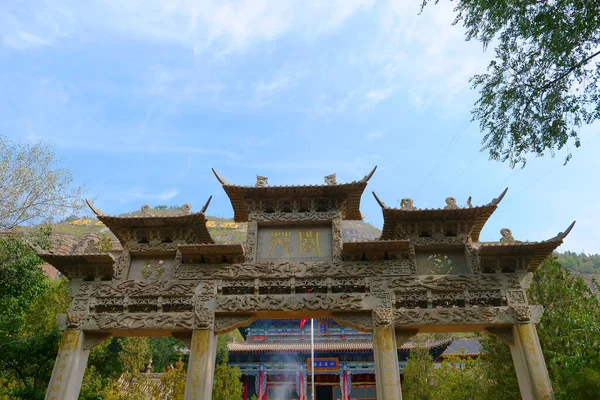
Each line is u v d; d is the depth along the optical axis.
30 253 20.48
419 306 16.12
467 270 16.36
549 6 11.07
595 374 11.28
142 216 17.11
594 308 15.81
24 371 23.33
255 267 16.41
